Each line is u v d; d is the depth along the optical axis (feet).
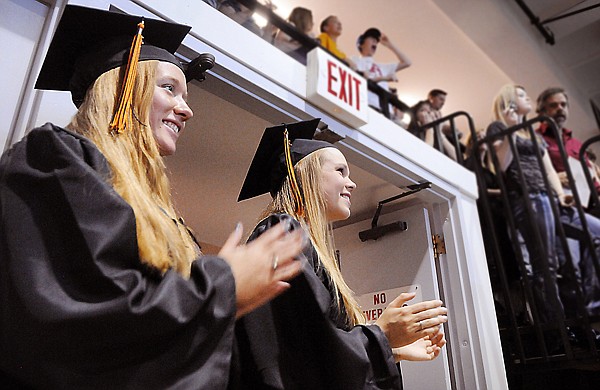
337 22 14.07
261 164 4.92
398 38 15.60
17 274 1.87
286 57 5.41
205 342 2.06
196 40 4.46
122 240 2.06
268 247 2.37
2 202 2.03
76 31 3.03
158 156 2.87
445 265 6.94
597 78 18.07
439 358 6.38
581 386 8.31
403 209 7.30
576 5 15.84
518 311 9.34
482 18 15.23
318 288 3.22
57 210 2.03
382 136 6.31
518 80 17.02
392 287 6.95
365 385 2.97
